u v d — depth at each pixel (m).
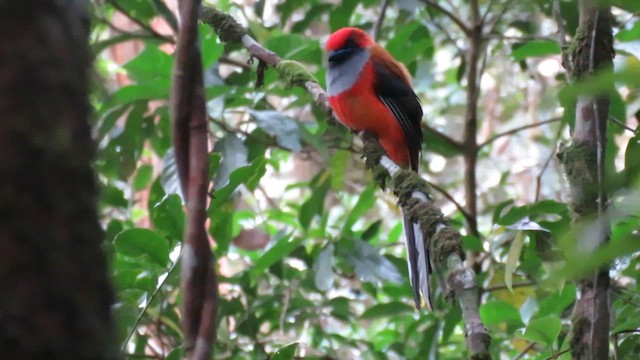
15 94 1.95
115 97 8.20
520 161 16.67
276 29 11.12
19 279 1.90
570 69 5.23
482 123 18.28
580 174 5.05
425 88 12.84
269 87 9.30
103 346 1.99
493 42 14.65
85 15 2.18
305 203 9.95
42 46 1.99
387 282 9.62
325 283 8.42
